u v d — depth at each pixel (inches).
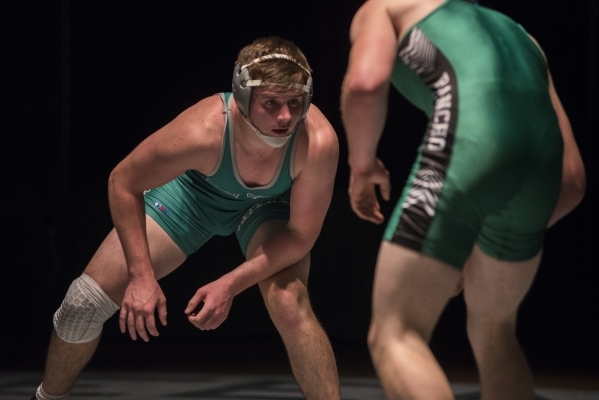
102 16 644.7
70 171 641.6
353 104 149.5
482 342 163.9
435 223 146.3
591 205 548.7
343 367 466.3
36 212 610.5
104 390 361.1
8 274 597.6
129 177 220.8
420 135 605.3
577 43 584.4
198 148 218.4
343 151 617.6
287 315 217.5
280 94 202.4
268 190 230.2
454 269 148.4
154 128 653.9
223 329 591.5
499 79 149.3
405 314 147.6
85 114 647.1
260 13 645.3
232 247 577.3
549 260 551.5
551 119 153.4
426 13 156.8
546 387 389.7
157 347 558.6
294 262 226.1
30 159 620.1
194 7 646.5
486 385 163.8
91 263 230.2
